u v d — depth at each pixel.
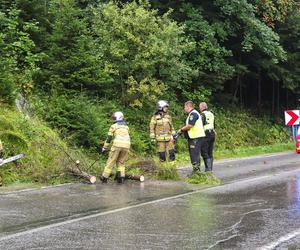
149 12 18.94
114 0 20.69
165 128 12.88
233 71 23.89
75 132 14.51
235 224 7.26
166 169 12.39
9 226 7.01
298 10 28.02
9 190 9.94
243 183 11.74
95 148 14.52
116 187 10.84
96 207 8.48
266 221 7.48
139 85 17.84
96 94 17.16
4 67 13.89
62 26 15.97
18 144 11.62
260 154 21.75
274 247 6.07
